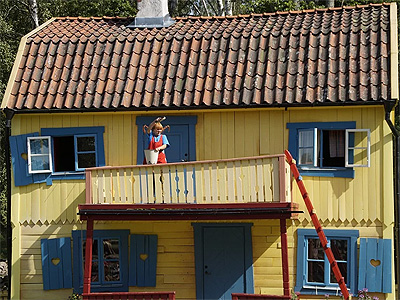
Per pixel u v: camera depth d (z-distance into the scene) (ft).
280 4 84.69
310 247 54.80
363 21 58.59
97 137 57.21
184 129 56.54
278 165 49.37
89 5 97.81
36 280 57.36
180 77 57.11
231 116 56.03
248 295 49.47
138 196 51.93
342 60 55.36
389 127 53.42
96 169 52.54
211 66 57.41
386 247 53.11
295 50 57.21
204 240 56.18
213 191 50.57
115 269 57.06
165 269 56.49
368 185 53.83
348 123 54.19
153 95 56.18
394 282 53.47
